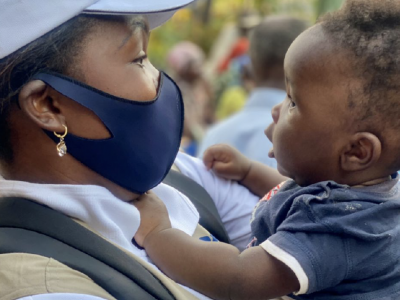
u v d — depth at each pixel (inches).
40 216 50.8
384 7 53.4
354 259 51.5
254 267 52.1
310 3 307.4
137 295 49.3
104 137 53.1
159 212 56.9
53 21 49.1
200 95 258.5
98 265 49.4
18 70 50.4
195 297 54.7
